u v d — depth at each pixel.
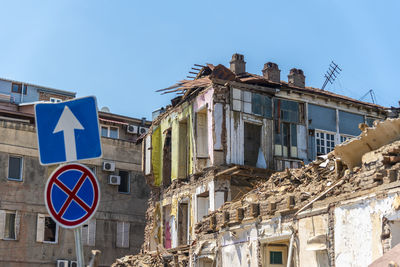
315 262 15.37
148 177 32.56
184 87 28.34
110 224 39.78
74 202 8.30
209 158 26.88
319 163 18.16
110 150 41.00
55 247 37.62
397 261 10.77
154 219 31.17
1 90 46.03
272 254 18.03
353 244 14.02
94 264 8.88
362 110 32.12
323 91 32.88
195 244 22.91
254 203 18.56
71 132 8.55
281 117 28.95
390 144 14.08
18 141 37.88
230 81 27.42
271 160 27.98
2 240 36.00
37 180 38.03
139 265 29.48
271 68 30.31
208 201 27.03
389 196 13.05
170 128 30.86
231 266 19.64
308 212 15.86
